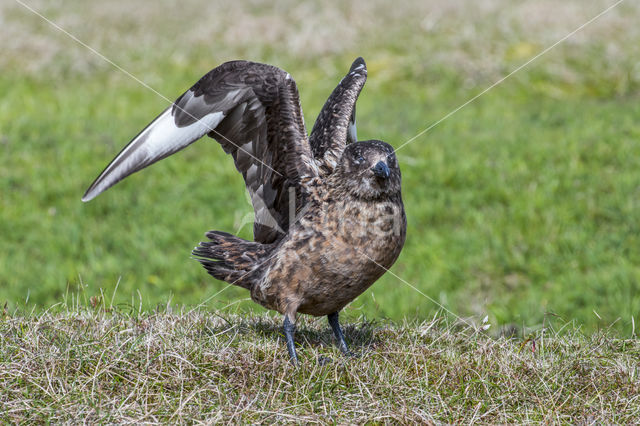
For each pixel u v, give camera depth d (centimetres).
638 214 1387
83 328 730
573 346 747
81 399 604
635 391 649
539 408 628
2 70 2286
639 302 1120
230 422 587
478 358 701
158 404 605
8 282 1208
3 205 1472
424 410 617
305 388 639
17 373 628
